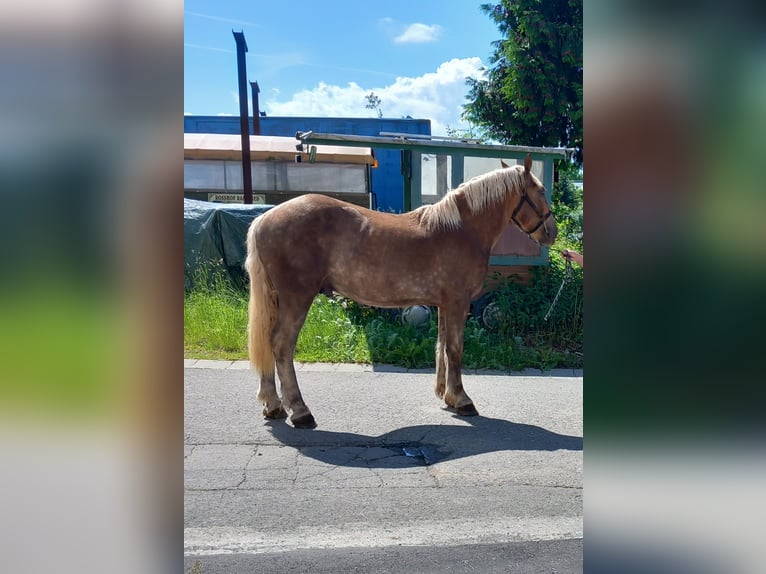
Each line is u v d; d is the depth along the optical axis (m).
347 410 4.77
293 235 4.38
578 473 3.57
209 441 4.00
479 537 2.79
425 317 7.05
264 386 4.49
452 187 8.08
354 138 7.63
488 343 6.77
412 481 3.43
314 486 3.32
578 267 7.60
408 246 4.58
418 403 5.00
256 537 2.74
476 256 4.80
